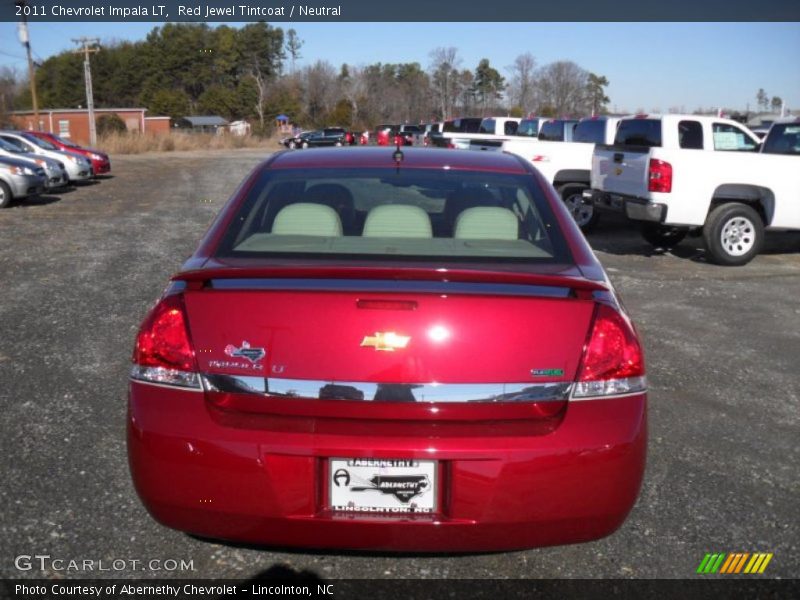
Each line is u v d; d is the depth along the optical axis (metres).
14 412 4.24
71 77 96.19
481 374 2.35
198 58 94.38
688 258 10.09
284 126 79.38
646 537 3.07
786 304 7.27
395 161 3.53
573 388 2.39
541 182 3.41
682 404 4.57
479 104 88.12
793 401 4.66
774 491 3.48
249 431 2.34
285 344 2.36
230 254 2.82
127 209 14.90
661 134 9.59
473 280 2.45
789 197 9.61
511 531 2.37
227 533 2.42
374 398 2.34
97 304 6.75
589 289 2.48
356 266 2.65
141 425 2.42
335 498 2.36
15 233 11.35
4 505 3.22
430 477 2.34
